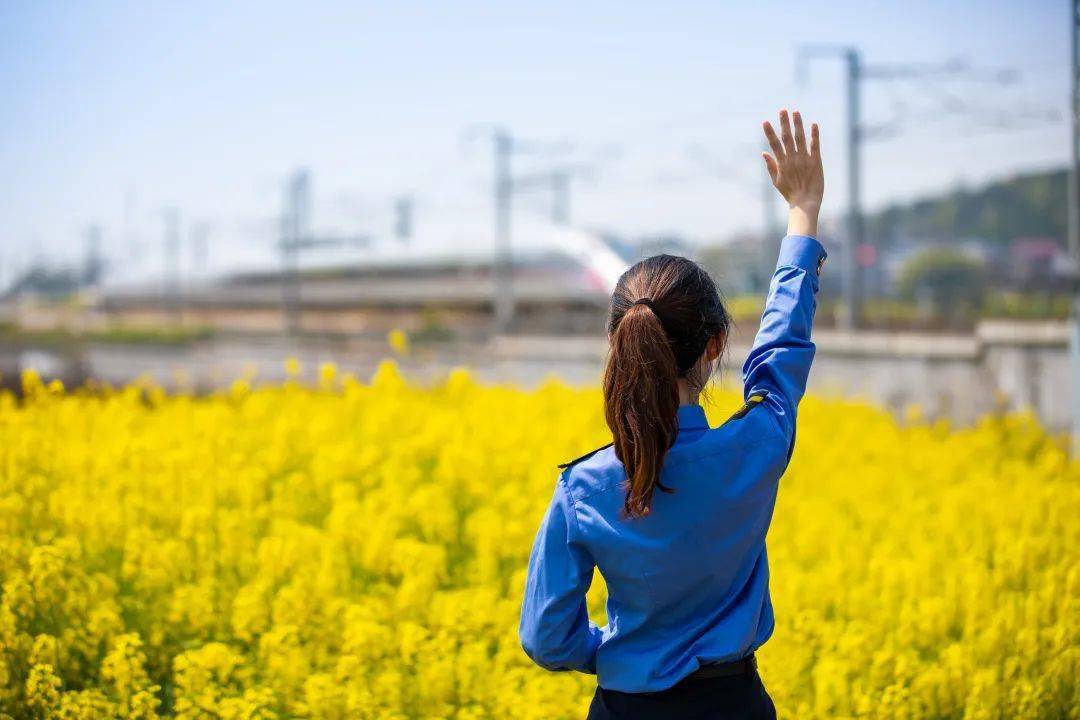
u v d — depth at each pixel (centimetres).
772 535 630
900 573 534
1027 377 1911
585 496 240
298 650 421
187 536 544
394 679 404
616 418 234
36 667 389
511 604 471
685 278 242
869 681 437
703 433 240
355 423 923
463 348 3391
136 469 657
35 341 4950
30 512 563
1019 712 422
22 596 437
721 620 241
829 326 2786
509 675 415
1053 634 466
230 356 3850
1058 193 7206
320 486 676
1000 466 938
